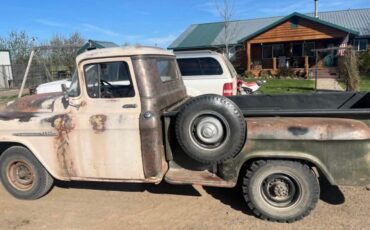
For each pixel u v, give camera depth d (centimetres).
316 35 2455
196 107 383
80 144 433
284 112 392
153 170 412
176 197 477
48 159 453
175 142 427
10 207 468
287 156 382
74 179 449
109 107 423
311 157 375
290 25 2509
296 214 394
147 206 455
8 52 2986
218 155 386
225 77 841
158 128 411
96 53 423
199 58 855
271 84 1969
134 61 412
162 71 464
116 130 414
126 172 423
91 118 424
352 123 370
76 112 438
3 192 519
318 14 3188
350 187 487
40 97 505
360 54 2394
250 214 424
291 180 391
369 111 368
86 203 471
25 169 484
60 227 411
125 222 417
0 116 475
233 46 2991
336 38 2512
